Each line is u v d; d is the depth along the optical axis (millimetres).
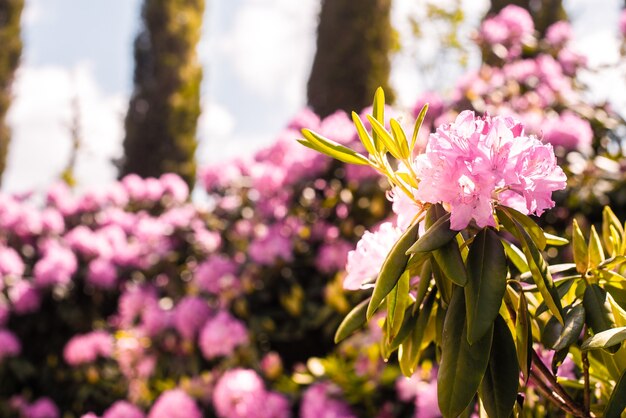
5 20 16859
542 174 1087
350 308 3326
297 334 3496
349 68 10328
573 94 3756
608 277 1266
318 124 4336
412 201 1209
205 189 4551
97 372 4363
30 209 4984
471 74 3916
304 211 3982
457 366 1089
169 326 3807
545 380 1450
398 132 1194
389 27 10477
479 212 1055
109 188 5328
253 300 3689
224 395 3016
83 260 4758
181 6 15430
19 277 4742
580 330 1177
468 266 1108
